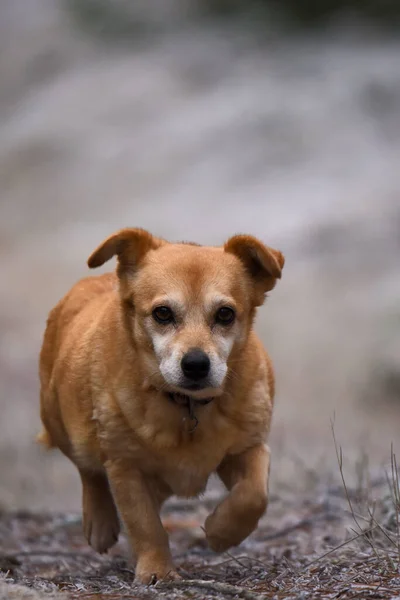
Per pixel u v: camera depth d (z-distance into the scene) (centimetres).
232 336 571
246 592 471
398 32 3578
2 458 1241
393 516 660
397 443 1274
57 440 679
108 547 663
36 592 468
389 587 488
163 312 564
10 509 921
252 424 576
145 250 589
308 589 495
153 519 571
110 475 577
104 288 680
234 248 595
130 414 562
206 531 569
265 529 770
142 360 567
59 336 674
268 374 612
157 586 511
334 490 848
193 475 578
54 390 650
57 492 1096
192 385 543
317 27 3731
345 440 1297
